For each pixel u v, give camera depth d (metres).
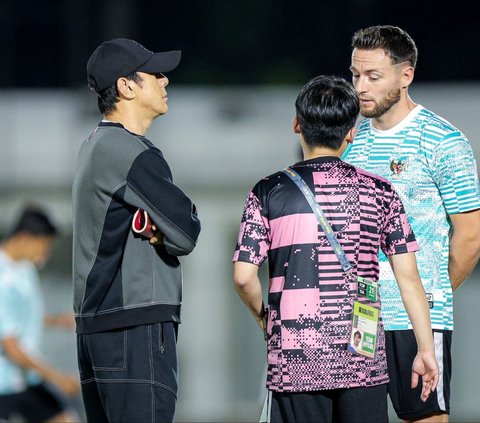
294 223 15.53
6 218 45.91
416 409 17.59
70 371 42.75
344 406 15.54
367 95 17.41
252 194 15.85
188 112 47.38
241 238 15.76
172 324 16.56
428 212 17.47
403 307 17.41
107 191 16.27
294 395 15.51
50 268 44.41
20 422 29.53
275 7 101.94
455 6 102.94
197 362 42.91
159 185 16.16
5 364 27.41
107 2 82.19
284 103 47.81
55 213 46.12
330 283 15.44
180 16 102.00
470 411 41.38
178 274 16.69
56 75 101.69
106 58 16.80
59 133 47.62
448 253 17.67
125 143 16.34
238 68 101.38
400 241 15.88
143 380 16.19
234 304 43.28
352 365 15.39
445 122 17.64
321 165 15.78
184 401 42.75
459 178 17.31
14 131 47.34
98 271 16.33
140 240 16.36
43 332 42.69
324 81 16.05
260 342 43.06
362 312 15.50
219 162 45.34
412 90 45.91
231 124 46.62
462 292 41.69
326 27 102.00
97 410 16.95
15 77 101.00
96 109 48.75
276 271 15.63
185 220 16.17
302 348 15.39
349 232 15.53
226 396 42.84
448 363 17.72
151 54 16.94
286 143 45.88
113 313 16.25
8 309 27.05
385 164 17.58
